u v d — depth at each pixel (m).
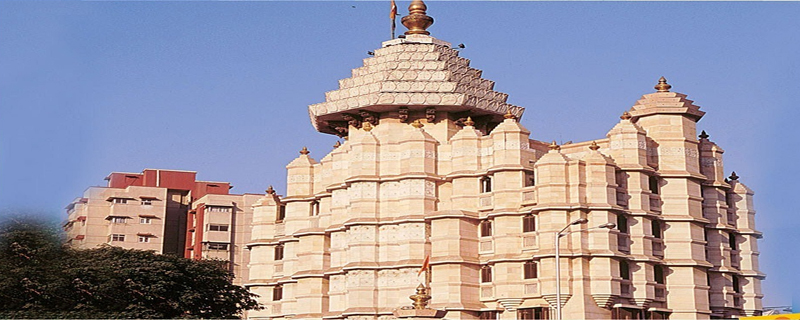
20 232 84.38
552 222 93.19
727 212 104.62
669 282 97.38
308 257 108.00
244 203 166.50
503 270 95.25
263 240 115.56
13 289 82.81
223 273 100.19
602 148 100.44
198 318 91.31
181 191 175.38
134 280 91.31
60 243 87.56
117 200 165.75
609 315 92.25
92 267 88.00
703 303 97.88
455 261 96.00
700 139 105.00
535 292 93.31
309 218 110.81
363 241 100.62
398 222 99.69
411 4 110.75
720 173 104.44
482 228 98.38
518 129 98.25
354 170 102.69
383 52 108.44
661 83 102.69
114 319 86.25
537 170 95.19
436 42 109.06
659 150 99.94
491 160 99.19
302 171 112.50
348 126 108.81
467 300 96.12
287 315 110.94
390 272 99.44
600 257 92.31
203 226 164.88
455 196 99.88
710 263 100.12
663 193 99.06
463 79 106.62
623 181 96.88
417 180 100.19
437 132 104.19
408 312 72.62
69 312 84.56
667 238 98.12
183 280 96.19
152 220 166.62
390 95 102.31
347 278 101.50
